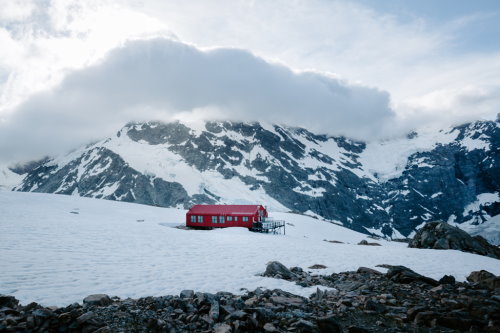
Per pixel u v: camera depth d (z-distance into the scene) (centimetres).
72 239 2414
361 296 1138
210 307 884
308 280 1548
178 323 788
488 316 845
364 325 835
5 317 723
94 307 888
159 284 1306
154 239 2880
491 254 3341
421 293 1195
